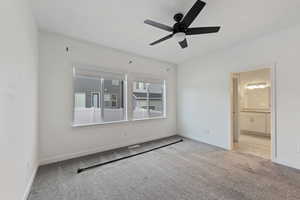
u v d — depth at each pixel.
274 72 2.88
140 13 2.28
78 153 3.19
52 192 1.97
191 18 1.96
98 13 2.27
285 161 2.76
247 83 5.62
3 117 1.21
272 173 2.48
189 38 3.15
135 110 4.28
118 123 3.81
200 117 4.42
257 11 2.21
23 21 1.75
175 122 5.23
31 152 2.17
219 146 3.90
